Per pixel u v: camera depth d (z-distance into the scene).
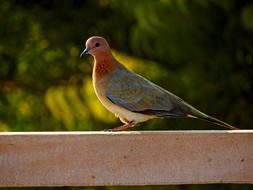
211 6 15.75
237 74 16.14
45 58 17.17
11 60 18.25
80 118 15.22
